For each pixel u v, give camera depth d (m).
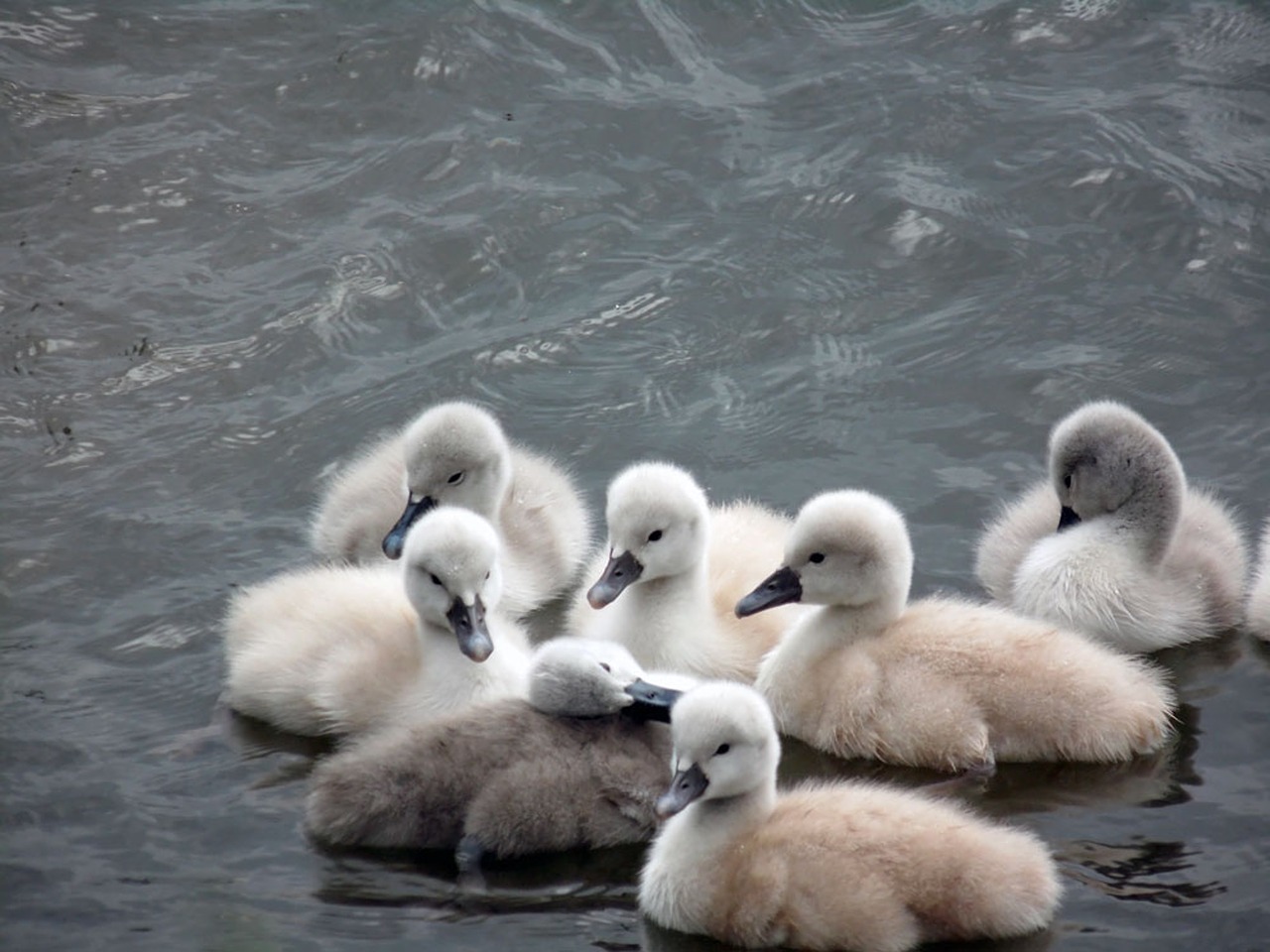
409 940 10.31
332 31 20.66
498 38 20.55
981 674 12.06
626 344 17.12
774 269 17.89
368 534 14.52
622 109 19.72
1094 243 17.92
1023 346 16.83
